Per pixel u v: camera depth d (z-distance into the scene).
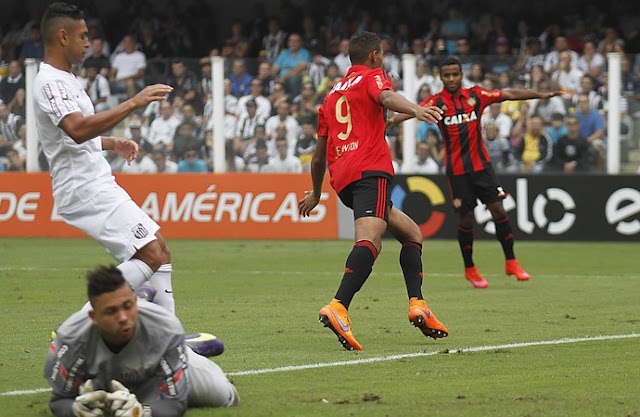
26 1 75.62
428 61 53.66
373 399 19.05
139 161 57.28
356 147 24.61
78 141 20.92
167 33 73.62
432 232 54.62
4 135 58.25
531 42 63.56
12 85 57.88
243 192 56.22
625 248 50.94
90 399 15.84
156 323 16.58
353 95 24.64
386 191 24.55
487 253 49.41
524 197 53.81
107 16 77.25
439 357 23.52
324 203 55.59
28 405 18.56
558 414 17.95
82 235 57.56
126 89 56.75
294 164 55.97
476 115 37.84
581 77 53.16
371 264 24.08
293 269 43.38
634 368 22.25
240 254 49.16
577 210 53.38
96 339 16.42
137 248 21.73
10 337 26.62
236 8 77.00
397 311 31.12
